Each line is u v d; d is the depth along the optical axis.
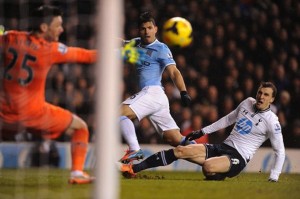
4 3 36.06
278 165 22.56
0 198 16.27
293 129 33.97
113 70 13.00
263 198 16.73
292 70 40.44
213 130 23.59
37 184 19.22
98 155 12.87
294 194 17.89
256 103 23.00
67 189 17.78
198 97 37.78
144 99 23.94
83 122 18.84
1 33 19.38
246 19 43.47
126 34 42.12
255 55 41.91
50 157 30.59
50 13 18.00
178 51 41.25
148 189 18.41
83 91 35.56
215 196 16.92
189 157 22.94
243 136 23.19
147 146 32.47
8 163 29.91
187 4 43.47
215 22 42.94
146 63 24.19
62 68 36.12
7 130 18.62
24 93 18.05
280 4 44.16
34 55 17.91
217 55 40.72
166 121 24.53
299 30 43.28
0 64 18.36
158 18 42.72
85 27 40.53
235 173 22.81
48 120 18.25
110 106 12.92
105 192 12.80
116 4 13.05
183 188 18.83
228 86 38.81
